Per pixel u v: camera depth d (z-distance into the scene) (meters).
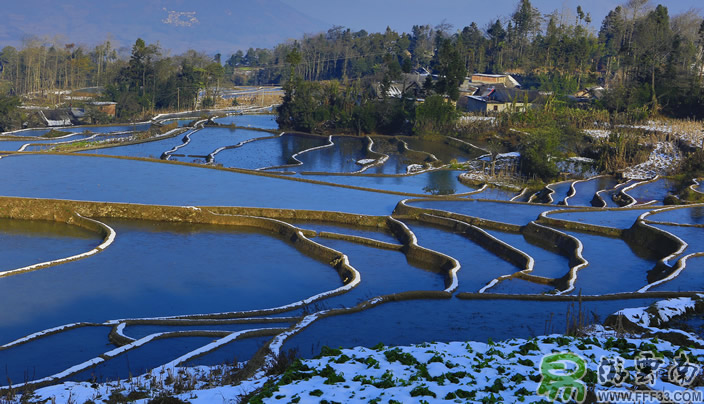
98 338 27.53
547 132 79.50
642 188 66.62
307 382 16.27
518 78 187.25
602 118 109.31
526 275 37.34
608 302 27.28
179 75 169.12
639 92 113.56
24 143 100.69
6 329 29.94
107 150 95.38
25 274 37.84
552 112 111.75
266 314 31.23
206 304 34.00
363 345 21.84
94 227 48.56
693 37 167.50
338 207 54.91
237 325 29.00
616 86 130.62
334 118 124.50
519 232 48.25
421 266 41.09
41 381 21.09
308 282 38.06
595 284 34.53
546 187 69.19
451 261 40.25
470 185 73.00
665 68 122.19
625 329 21.30
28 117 126.00
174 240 46.00
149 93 160.00
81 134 114.31
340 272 39.81
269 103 183.88
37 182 59.75
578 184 71.88
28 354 25.77
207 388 18.09
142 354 24.61
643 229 44.50
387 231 50.12
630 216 51.25
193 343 25.89
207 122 131.88
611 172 77.12
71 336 27.75
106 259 41.12
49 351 26.08
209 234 47.94
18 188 56.88
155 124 122.88
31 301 33.62
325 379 16.30
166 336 26.58
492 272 38.97
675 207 52.97
